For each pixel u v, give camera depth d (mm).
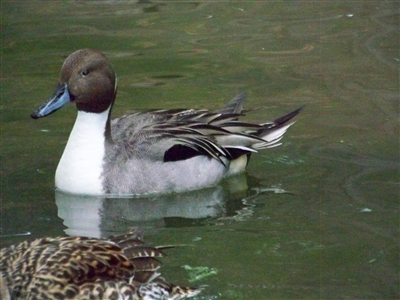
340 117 13180
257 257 9211
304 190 11039
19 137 12703
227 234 9906
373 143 12266
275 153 12195
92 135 11219
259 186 11312
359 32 16828
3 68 15391
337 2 18781
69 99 11281
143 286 8172
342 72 14930
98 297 7941
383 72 14852
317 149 12188
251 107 13555
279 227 10023
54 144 12484
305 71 15055
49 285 7871
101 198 11133
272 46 16281
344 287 8500
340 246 9430
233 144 11805
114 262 8102
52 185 11391
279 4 18859
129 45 16438
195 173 11477
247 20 17828
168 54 15992
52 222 10305
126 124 11789
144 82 14703
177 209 10836
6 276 7984
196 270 8898
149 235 9961
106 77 11289
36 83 14711
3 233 9953
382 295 8336
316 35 16797
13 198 10969
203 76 14914
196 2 19172
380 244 9445
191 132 11633
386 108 13422
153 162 11289
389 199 10586
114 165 11180
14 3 19188
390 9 18109
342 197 10727
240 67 15312
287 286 8531
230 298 8305
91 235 9977
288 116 12281
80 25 17625
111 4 19125
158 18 18109
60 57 15867
